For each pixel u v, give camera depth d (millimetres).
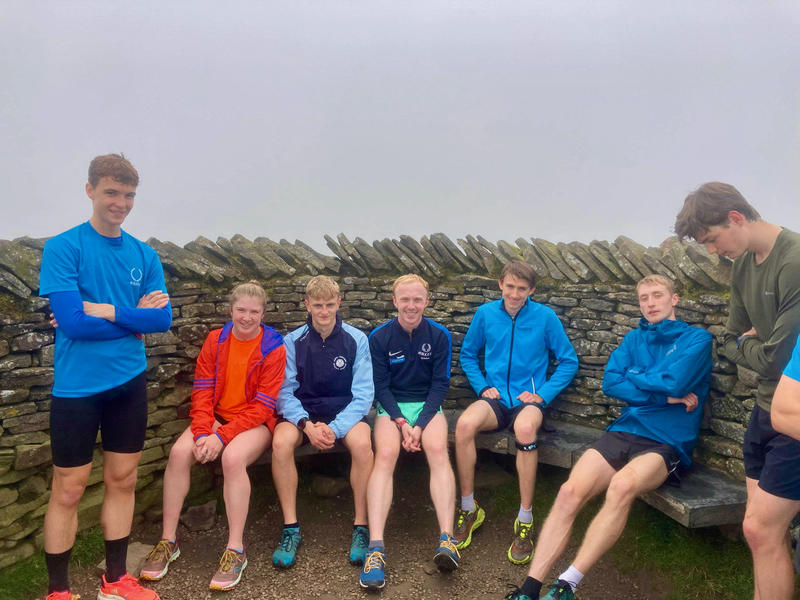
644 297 3564
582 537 3713
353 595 3211
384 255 4754
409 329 3900
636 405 3541
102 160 2689
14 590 3021
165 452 3977
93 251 2762
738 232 2688
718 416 3576
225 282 4254
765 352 2664
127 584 2998
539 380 4145
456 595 3242
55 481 2746
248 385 3561
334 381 3771
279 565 3420
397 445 3541
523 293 4000
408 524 4004
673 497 3137
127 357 2850
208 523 3859
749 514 2521
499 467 4508
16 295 3178
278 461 3457
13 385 3174
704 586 3127
